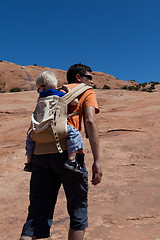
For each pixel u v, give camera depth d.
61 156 1.89
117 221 3.00
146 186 4.27
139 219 3.03
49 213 1.97
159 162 5.91
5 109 18.66
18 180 5.19
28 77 92.94
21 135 10.39
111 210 3.35
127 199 3.71
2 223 3.25
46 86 2.06
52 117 1.88
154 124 10.90
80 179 1.94
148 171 5.27
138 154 6.75
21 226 3.15
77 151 1.95
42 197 1.97
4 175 5.54
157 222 2.94
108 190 4.20
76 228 1.92
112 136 9.27
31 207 1.98
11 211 3.64
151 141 8.23
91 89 2.06
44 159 1.93
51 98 1.95
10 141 9.56
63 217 3.29
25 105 20.70
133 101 20.69
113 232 2.74
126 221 3.00
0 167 6.14
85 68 2.23
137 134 9.35
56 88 2.07
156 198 3.67
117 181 4.70
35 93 28.70
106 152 7.10
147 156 6.49
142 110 15.18
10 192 4.48
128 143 8.12
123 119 11.72
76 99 1.97
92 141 1.89
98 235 2.69
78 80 2.21
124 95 24.56
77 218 1.94
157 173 5.06
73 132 1.90
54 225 3.05
